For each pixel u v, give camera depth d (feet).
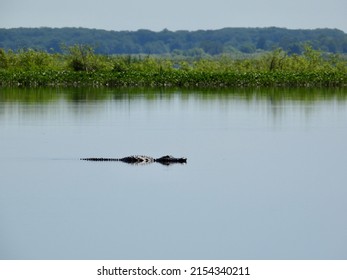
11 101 484.33
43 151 280.10
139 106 456.86
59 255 165.48
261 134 330.34
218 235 177.58
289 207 199.82
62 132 332.80
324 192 215.51
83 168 246.47
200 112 424.05
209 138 316.40
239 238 175.63
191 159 263.90
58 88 638.12
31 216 190.29
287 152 280.92
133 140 308.81
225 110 436.76
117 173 238.07
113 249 168.66
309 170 245.65
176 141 306.76
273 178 232.94
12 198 206.90
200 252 167.32
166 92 595.88
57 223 185.06
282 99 523.70
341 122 375.86
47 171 241.76
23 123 364.38
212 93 589.32
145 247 169.78
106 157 268.62
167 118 391.86
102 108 440.86
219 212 194.59
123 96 541.75
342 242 173.37
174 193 212.64
